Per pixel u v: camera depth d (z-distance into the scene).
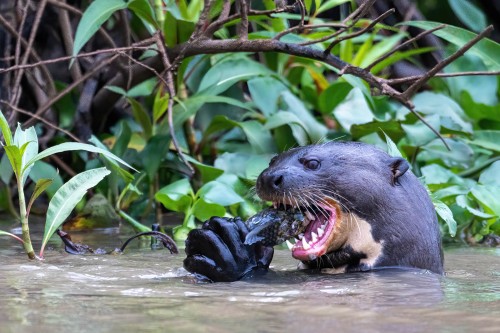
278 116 11.91
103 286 6.34
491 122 14.03
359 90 12.63
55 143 13.16
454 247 10.01
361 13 9.34
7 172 12.04
